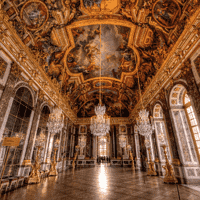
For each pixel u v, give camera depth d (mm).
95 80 16766
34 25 7469
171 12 6934
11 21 6078
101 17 9141
